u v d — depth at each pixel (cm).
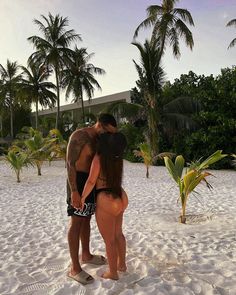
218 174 1570
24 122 5341
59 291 334
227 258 420
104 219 353
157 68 2023
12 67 4491
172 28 2584
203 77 2295
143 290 329
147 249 457
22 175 1474
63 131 4056
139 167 1931
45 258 436
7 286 354
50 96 4075
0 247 489
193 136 2023
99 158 346
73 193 346
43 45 3353
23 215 702
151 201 833
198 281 351
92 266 396
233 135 1961
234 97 1934
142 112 2136
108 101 3941
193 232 543
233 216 658
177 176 626
